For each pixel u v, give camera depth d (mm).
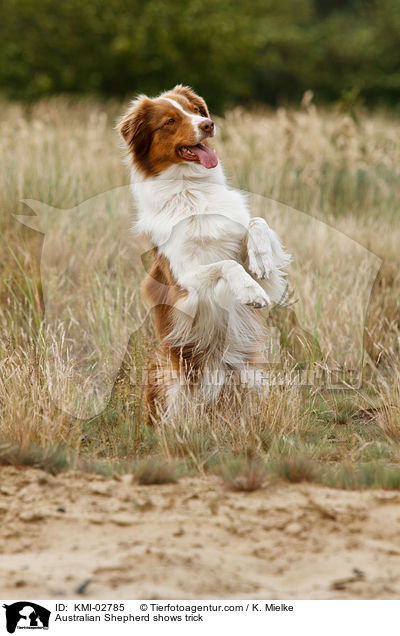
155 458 7012
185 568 4996
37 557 5137
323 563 5133
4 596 4629
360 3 53375
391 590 4805
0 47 34906
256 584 4859
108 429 7746
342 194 16297
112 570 4949
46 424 7223
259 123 21500
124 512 5848
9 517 5699
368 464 6832
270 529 5598
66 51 35000
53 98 31109
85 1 35125
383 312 10453
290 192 15703
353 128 18531
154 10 35031
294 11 50594
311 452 7152
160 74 35625
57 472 6578
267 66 46750
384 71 46969
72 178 15359
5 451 6691
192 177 8258
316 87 47250
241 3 39625
